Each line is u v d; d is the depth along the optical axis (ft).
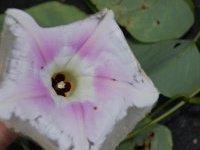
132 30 0.66
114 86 0.47
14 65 0.45
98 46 0.49
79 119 0.45
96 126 0.45
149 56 0.66
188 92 0.65
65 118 0.45
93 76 0.49
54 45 0.48
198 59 0.66
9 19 0.46
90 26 0.49
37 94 0.45
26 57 0.45
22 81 0.44
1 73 0.45
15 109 0.43
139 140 0.64
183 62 0.66
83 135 0.44
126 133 0.49
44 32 0.47
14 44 0.45
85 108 0.46
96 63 0.49
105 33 0.49
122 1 0.66
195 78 0.66
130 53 0.49
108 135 0.45
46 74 0.47
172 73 0.65
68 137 0.44
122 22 0.66
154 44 0.66
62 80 0.50
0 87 0.43
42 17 0.62
